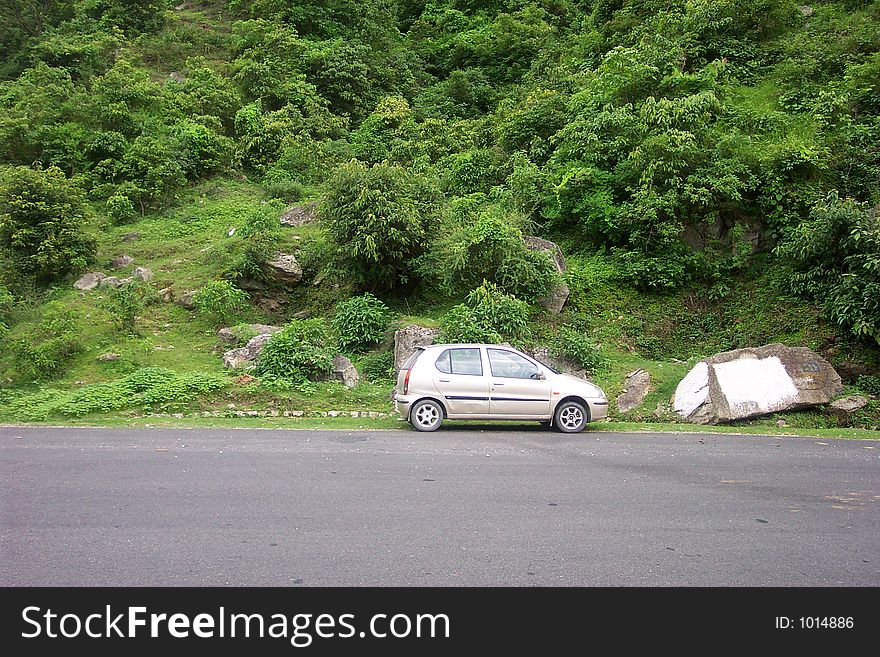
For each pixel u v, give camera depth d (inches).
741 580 174.7
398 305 671.1
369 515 224.4
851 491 273.1
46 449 342.0
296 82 1204.5
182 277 714.2
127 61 1132.5
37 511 224.2
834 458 353.4
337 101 1252.5
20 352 537.3
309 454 333.4
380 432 419.8
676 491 266.2
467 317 561.9
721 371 506.3
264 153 1061.1
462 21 1588.3
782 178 677.9
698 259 679.7
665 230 666.2
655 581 173.2
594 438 410.0
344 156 1051.3
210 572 173.9
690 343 642.8
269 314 682.8
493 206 748.6
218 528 208.4
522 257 633.0
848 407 497.7
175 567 176.7
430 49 1528.1
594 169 716.7
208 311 645.3
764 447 388.2
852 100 805.2
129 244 814.5
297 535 202.8
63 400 487.8
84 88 1090.1
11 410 474.9
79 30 1416.1
